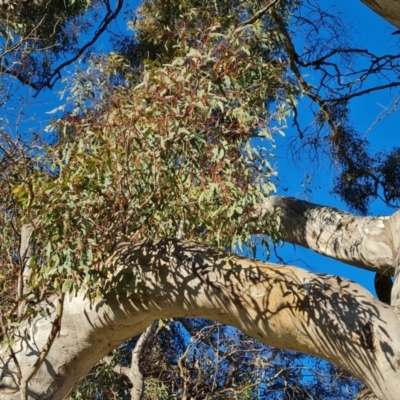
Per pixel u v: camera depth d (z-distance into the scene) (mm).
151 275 4129
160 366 7594
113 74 5316
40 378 4312
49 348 4172
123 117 4012
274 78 5141
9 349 4219
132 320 4246
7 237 4461
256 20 5934
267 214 4496
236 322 4066
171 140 3961
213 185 3953
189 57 4125
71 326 4316
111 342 4395
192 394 7219
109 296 4191
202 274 4051
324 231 6551
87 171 3947
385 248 6199
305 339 3904
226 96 4246
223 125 4164
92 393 7160
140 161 3980
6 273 4383
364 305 3828
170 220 4379
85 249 3936
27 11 7527
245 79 4777
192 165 4059
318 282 3939
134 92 4180
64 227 3877
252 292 3967
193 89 4027
